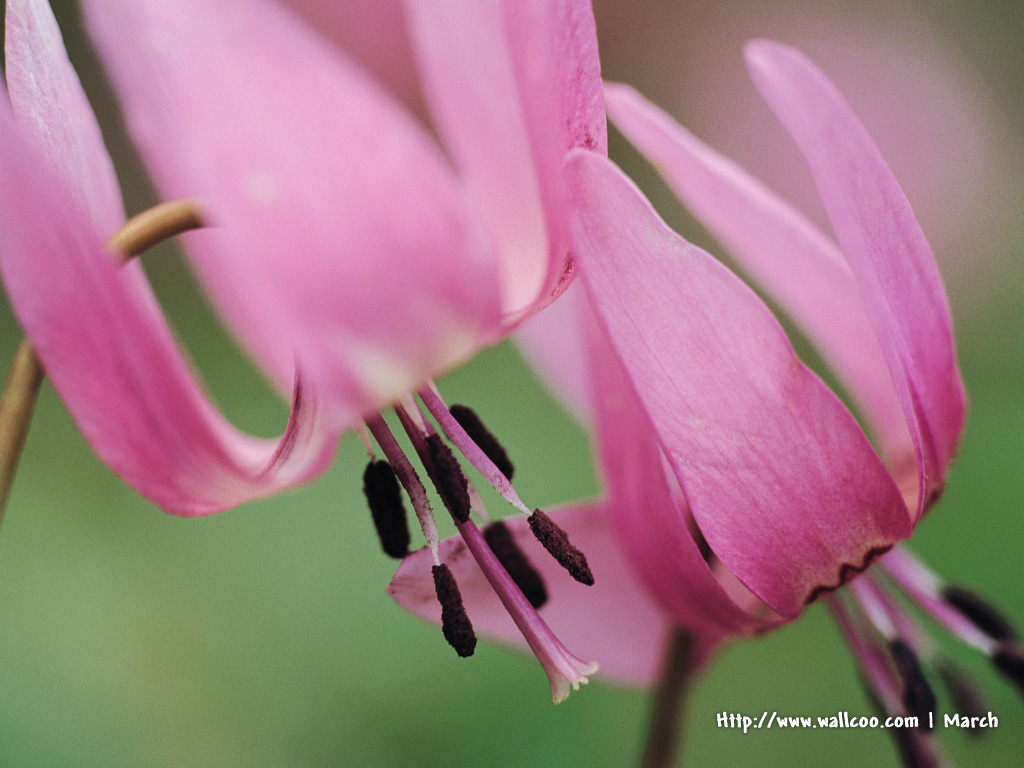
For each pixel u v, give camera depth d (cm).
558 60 20
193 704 36
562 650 22
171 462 21
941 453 23
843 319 24
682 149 24
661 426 21
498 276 19
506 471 23
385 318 19
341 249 19
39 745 35
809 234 24
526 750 36
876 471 22
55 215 20
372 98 19
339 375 19
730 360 21
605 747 36
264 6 19
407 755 36
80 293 20
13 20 21
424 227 19
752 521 22
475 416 23
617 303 21
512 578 23
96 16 22
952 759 36
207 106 19
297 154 19
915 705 25
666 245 21
